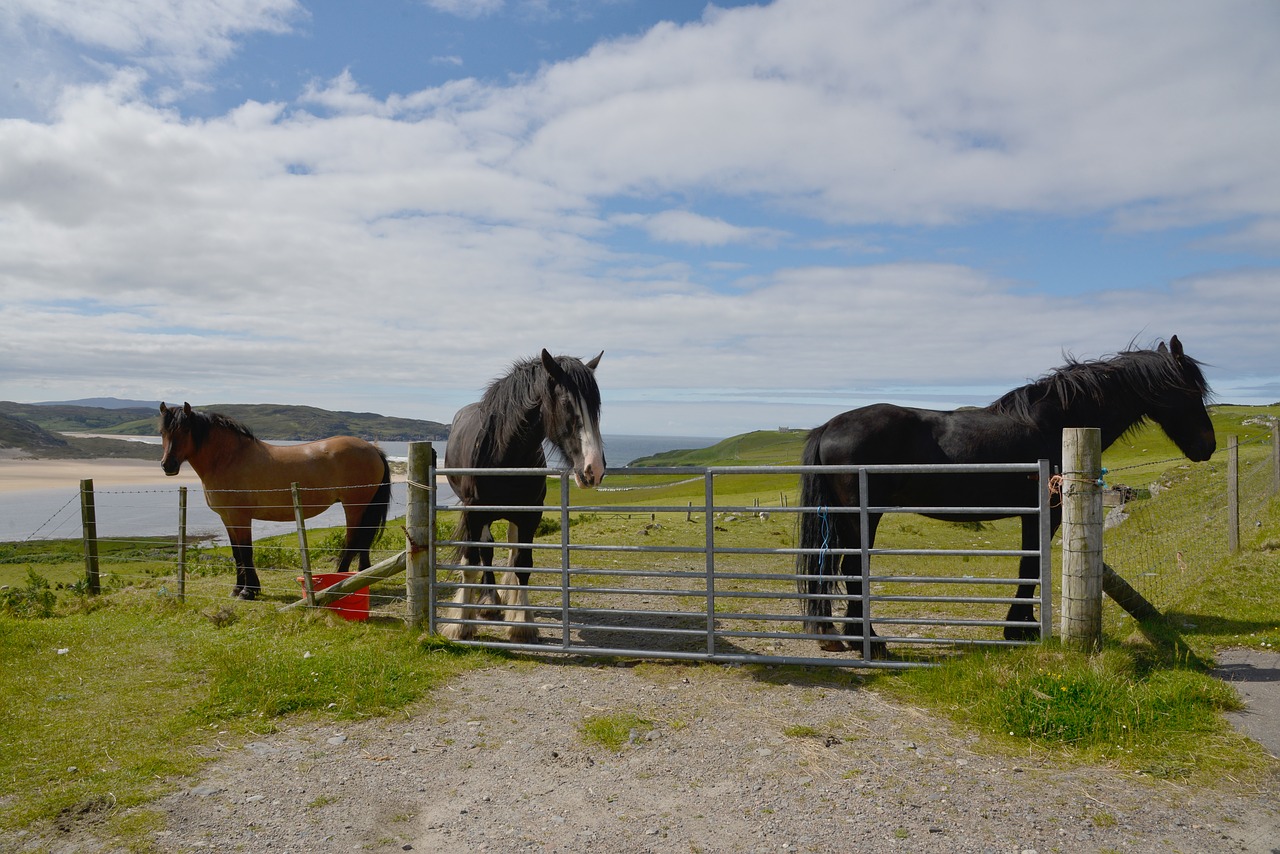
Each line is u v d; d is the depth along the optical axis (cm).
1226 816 313
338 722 445
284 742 414
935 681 481
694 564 1079
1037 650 483
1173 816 314
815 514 592
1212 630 547
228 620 675
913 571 1013
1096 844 296
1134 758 365
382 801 345
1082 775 354
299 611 698
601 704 476
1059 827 309
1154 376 598
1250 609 587
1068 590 490
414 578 619
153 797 342
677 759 388
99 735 414
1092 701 407
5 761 377
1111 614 628
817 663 525
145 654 573
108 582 956
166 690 492
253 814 331
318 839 310
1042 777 354
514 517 637
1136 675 455
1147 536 1080
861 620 521
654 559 1127
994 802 331
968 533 1487
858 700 472
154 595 799
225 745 407
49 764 374
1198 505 1214
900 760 379
